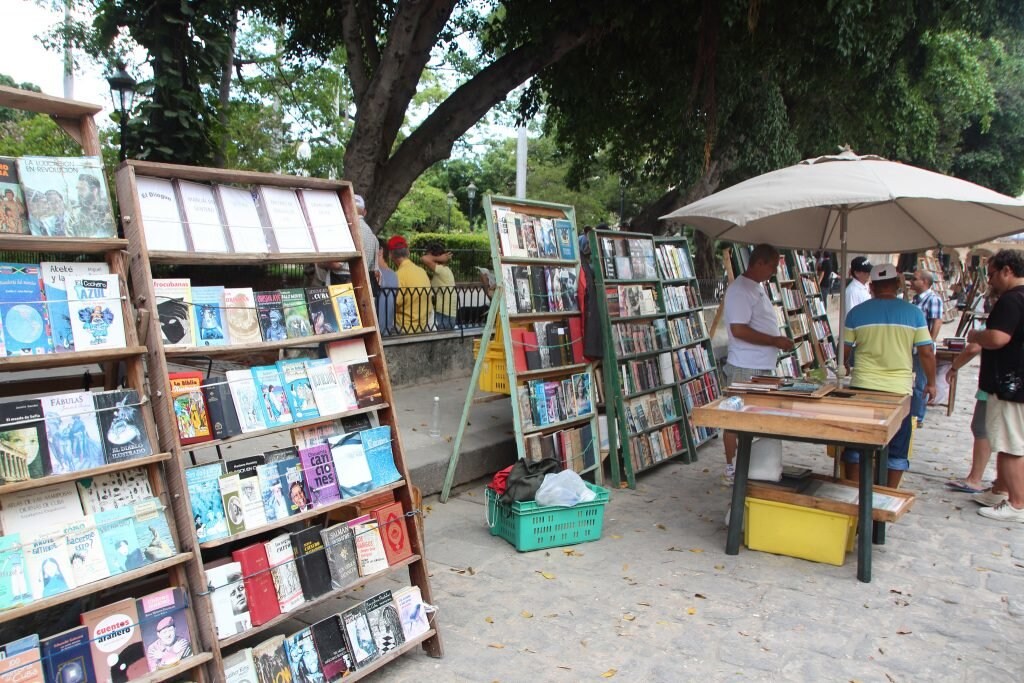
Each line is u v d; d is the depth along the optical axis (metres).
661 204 15.53
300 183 3.07
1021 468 5.30
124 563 2.33
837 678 3.21
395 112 9.45
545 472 4.82
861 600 3.99
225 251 2.74
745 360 6.13
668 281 7.38
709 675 3.21
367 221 9.51
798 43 9.44
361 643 3.01
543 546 4.63
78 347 2.34
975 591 4.14
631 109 12.37
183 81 10.02
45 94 2.30
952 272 25.84
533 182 31.50
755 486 4.72
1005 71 23.50
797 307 10.66
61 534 2.21
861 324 5.43
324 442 3.04
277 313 2.96
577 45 9.09
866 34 9.29
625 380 6.26
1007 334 5.15
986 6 10.52
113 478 2.42
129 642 2.33
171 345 2.57
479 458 5.88
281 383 2.91
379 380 3.30
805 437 4.28
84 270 2.43
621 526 5.12
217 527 2.60
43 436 2.21
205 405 2.66
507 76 9.28
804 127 15.72
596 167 25.75
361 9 10.16
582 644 3.46
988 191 4.54
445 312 9.08
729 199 4.71
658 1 8.53
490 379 6.32
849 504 4.38
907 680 3.20
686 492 6.01
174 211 2.65
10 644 2.10
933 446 7.72
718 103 10.93
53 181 2.33
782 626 3.68
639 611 3.81
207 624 2.49
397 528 3.28
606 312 6.00
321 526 3.10
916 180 4.39
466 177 36.19
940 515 5.49
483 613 3.75
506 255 5.40
